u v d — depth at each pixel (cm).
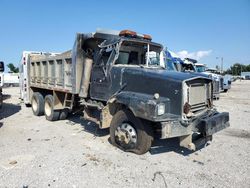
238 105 1459
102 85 693
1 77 1015
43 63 1003
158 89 560
